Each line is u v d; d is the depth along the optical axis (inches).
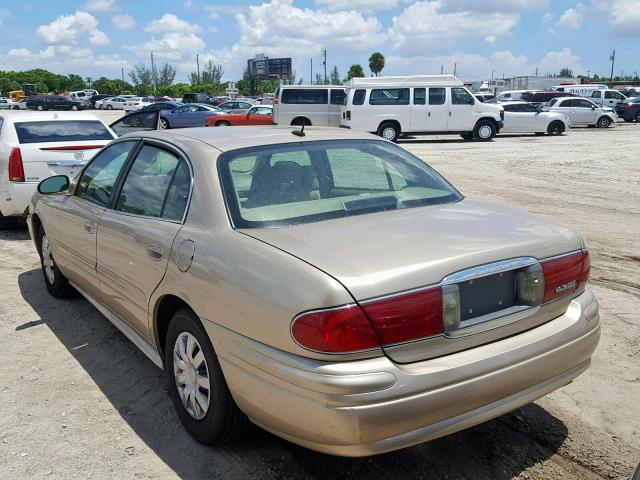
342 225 122.0
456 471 122.1
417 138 1079.6
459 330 105.7
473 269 107.2
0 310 217.0
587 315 124.2
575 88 1616.6
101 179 178.7
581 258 125.3
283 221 124.7
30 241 326.0
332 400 96.5
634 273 249.3
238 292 109.5
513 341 112.0
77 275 191.0
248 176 133.7
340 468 123.4
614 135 1063.6
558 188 473.4
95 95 2827.3
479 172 577.9
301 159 143.3
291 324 100.0
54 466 124.6
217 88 3774.6
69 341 189.0
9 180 314.3
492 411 108.3
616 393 151.9
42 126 336.8
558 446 129.9
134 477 121.0
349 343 96.7
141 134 168.9
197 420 129.8
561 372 119.0
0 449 130.7
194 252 123.0
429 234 116.4
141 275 141.9
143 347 152.8
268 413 106.9
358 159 150.9
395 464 124.6
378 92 965.8
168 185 143.9
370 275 99.7
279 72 3481.8
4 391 156.5
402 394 98.0
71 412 145.9
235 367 111.5
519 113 1071.6
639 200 416.8
